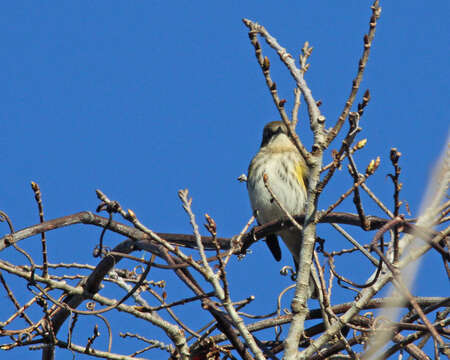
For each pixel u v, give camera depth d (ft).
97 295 36.14
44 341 35.09
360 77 27.68
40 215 34.96
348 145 27.20
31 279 33.83
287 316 39.29
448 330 33.12
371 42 27.61
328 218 30.99
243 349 33.65
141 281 33.65
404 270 24.56
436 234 26.55
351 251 40.40
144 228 29.17
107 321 36.94
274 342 38.73
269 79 28.02
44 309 34.71
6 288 34.37
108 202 29.09
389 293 28.68
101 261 37.96
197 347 35.29
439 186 25.90
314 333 37.60
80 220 36.42
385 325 29.35
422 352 34.96
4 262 34.65
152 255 35.09
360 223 29.86
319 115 28.94
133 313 34.30
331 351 34.04
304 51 31.78
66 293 35.91
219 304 32.24
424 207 26.22
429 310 31.76
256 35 27.71
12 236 33.76
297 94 31.53
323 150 28.40
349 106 27.99
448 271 23.56
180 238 37.52
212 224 28.71
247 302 31.58
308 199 28.37
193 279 36.50
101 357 35.88
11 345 34.55
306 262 28.14
